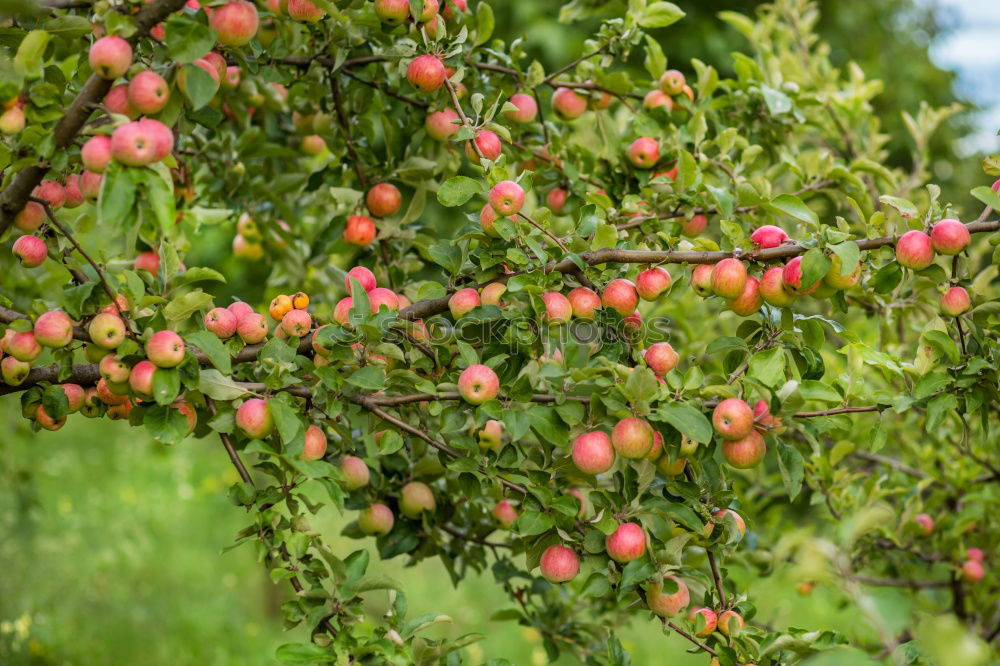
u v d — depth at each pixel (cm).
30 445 693
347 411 213
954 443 309
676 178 244
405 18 211
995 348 182
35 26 179
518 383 181
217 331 194
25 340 176
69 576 548
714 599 196
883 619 157
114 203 153
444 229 638
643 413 172
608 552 183
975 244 307
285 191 299
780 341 189
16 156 164
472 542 263
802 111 308
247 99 279
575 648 265
